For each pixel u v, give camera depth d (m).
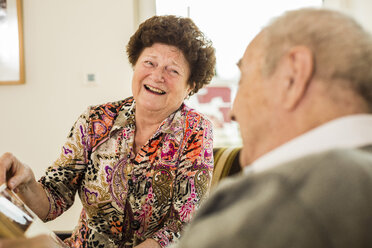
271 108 0.46
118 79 2.53
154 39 1.16
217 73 2.70
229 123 2.99
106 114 1.20
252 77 0.49
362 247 0.31
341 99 0.40
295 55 0.43
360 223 0.32
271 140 0.47
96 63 2.52
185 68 1.19
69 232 1.31
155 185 1.14
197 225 0.39
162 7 2.60
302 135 0.42
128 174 1.14
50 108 2.53
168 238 1.06
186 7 2.61
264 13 2.63
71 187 1.16
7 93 2.52
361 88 0.40
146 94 1.14
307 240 0.31
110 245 1.14
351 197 0.33
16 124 2.53
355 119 0.40
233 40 2.67
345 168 0.34
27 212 0.82
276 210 0.33
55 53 2.51
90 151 1.16
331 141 0.39
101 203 1.15
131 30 2.51
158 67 1.14
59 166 1.15
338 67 0.40
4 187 0.83
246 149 0.51
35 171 2.54
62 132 2.54
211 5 2.62
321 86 0.41
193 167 1.15
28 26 2.50
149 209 1.14
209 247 0.34
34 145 2.54
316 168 0.35
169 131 1.17
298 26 0.44
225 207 0.38
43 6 2.50
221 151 1.25
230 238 0.34
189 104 2.90
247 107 0.49
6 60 2.48
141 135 1.19
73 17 2.51
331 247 0.31
